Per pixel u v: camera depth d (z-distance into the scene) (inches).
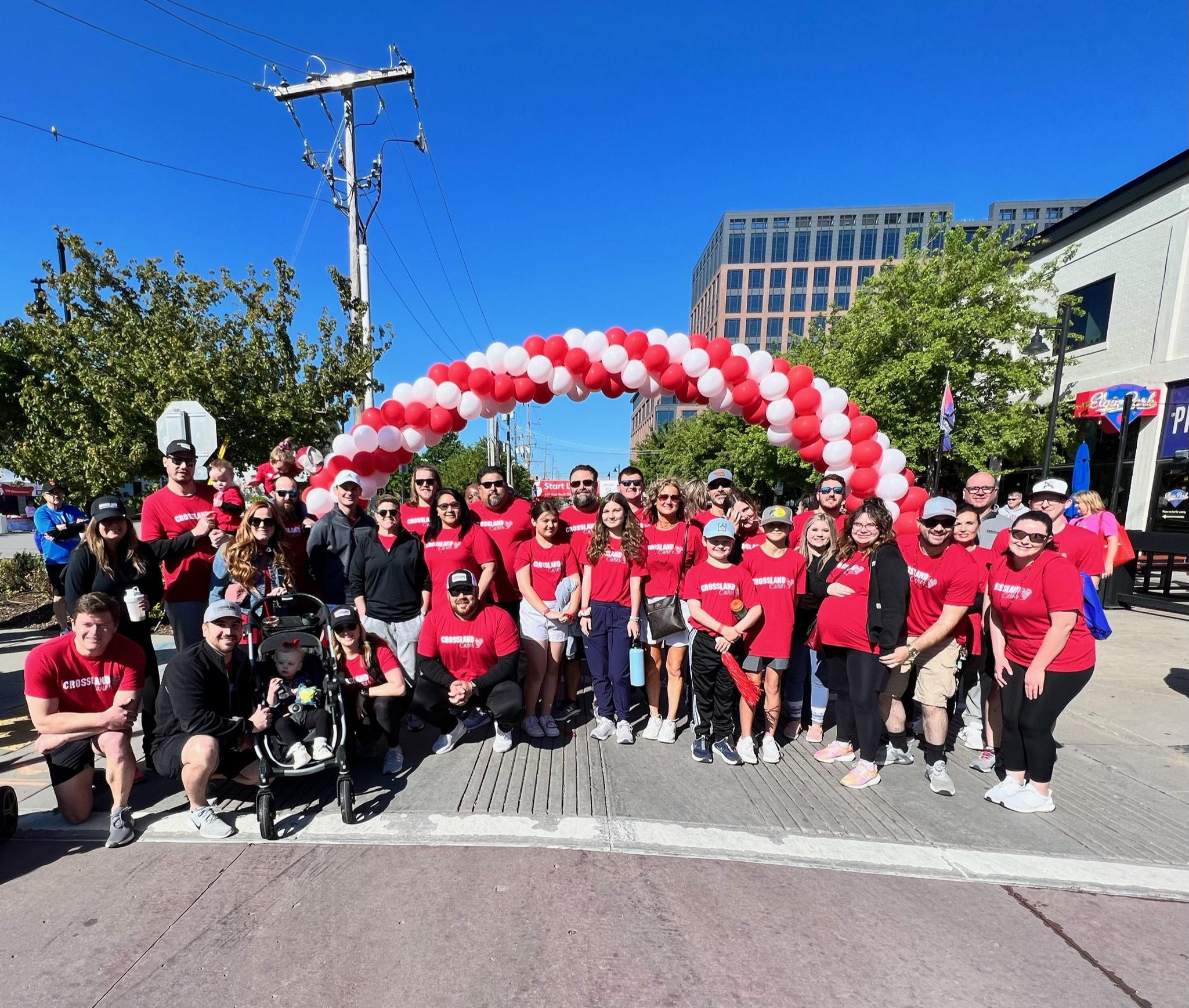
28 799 130.0
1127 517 416.8
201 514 167.2
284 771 117.3
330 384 350.3
